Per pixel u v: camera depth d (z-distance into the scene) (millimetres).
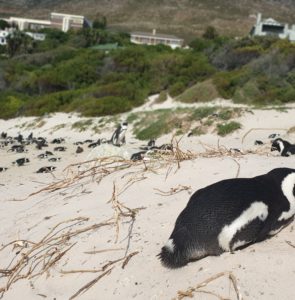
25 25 137500
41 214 7031
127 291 4410
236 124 20703
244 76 36188
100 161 9086
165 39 123375
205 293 4031
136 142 22047
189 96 36156
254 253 4398
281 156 8086
